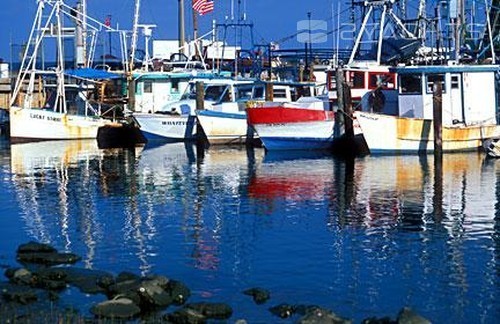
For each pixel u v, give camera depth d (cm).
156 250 1820
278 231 2003
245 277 1598
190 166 3369
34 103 5109
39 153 3981
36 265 1683
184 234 1983
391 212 2227
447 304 1427
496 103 3672
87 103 4809
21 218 2212
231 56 6241
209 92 4444
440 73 3550
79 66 5312
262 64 5656
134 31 5184
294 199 2467
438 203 2348
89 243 1894
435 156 3400
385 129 3525
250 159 3578
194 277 1598
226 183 2841
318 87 4688
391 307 1415
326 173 3044
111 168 3347
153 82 4775
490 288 1508
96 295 1451
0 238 1956
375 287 1524
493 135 3619
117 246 1859
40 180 2989
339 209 2284
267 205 2369
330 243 1867
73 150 4128
